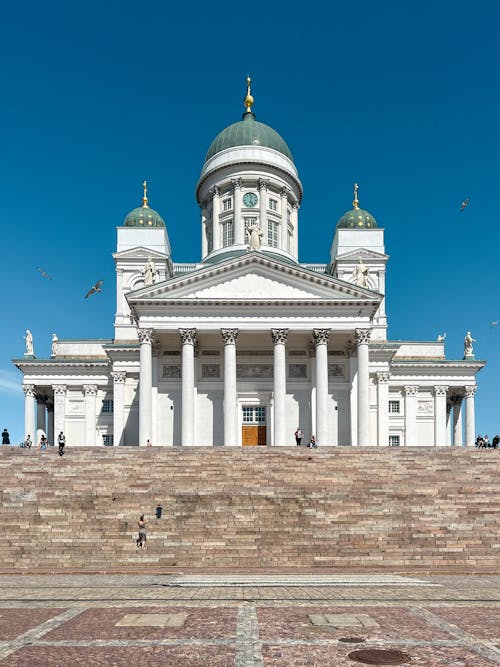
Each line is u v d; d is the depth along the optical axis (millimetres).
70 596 21906
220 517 35375
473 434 87188
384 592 22562
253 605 19438
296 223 96000
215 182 92062
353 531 33625
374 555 31406
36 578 27578
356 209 94125
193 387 64625
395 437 87375
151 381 65875
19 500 37219
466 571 28688
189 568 30000
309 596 21422
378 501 37094
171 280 65062
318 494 38062
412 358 90312
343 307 64875
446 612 18344
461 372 88188
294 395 69188
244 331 64938
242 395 68875
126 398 78688
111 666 12781
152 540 32594
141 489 39406
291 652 13703
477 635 15328
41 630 16031
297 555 31328
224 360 64562
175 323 64750
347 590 23000
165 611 18484
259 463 46125
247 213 89625
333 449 50312
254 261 66125
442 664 12828
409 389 87875
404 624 16547
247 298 64500
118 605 19688
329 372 70312
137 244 90062
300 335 66750
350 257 89625
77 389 86438
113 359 78688
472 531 33656
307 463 45938
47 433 97938
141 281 88000
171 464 45406
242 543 32438
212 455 48188
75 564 30766
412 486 40094
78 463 45375
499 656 13438
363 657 13312
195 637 15125
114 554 31500
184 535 33188
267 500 37188
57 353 88625
